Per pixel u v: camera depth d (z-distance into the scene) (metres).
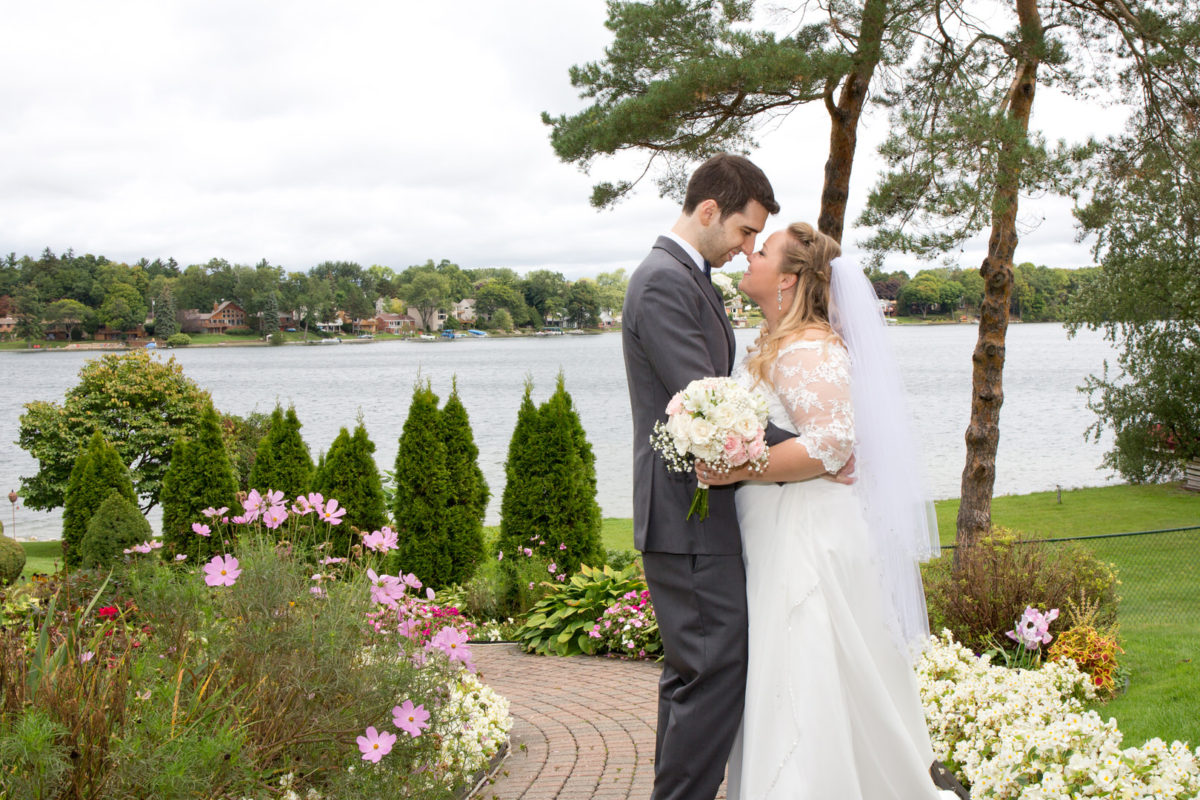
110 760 2.48
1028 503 19.27
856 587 2.77
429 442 9.64
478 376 66.94
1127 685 5.23
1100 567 6.44
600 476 24.08
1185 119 9.80
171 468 10.76
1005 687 3.92
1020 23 9.12
